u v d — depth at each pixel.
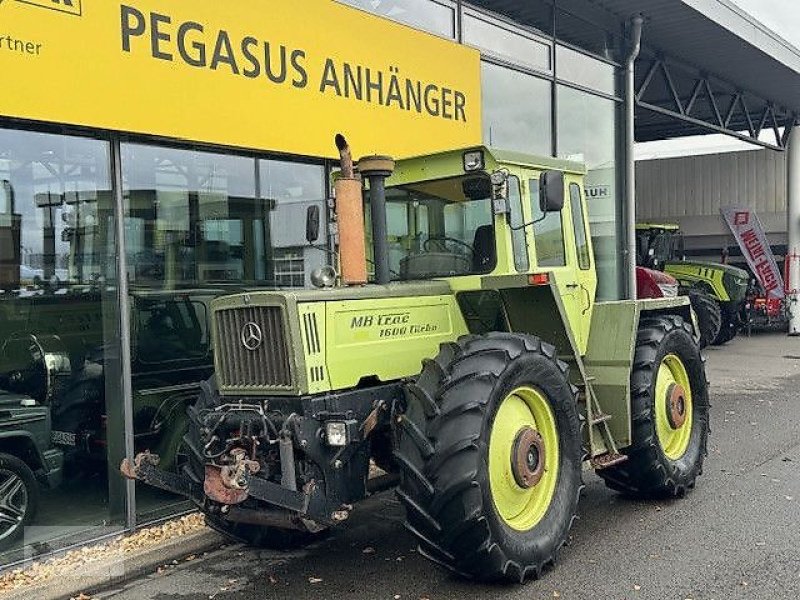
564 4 10.02
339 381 4.01
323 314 4.00
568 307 5.16
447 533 3.78
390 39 7.18
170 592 4.33
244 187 6.26
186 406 5.82
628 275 11.37
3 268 4.87
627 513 5.31
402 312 4.41
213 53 5.60
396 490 3.91
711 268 15.86
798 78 14.59
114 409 5.32
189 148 5.82
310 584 4.31
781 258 19.95
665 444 5.66
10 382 4.95
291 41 6.20
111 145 5.23
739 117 18.42
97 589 4.42
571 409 4.47
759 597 3.87
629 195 11.26
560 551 4.57
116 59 5.00
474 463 3.74
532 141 9.49
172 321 5.76
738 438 7.51
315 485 3.79
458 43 8.09
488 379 3.90
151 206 5.59
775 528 4.88
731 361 13.42
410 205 4.97
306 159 6.72
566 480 4.45
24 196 4.92
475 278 4.65
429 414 3.87
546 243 5.04
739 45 12.27
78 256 5.19
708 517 5.16
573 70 10.27
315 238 5.17
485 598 3.97
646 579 4.13
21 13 4.50
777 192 20.34
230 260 6.16
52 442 5.12
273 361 3.94
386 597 4.07
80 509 5.19
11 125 4.82
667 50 12.57
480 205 4.73
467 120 8.19
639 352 5.46
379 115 7.07
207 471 3.80
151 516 5.47
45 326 5.09
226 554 4.88
